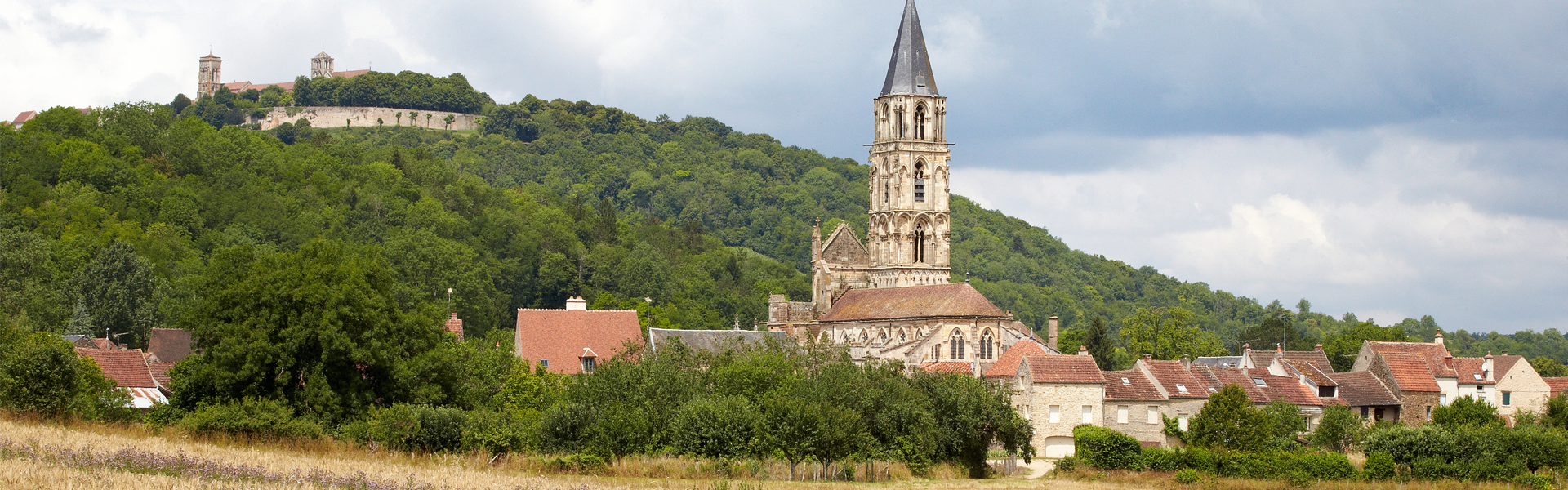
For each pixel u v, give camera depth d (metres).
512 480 74.62
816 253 183.00
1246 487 94.75
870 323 168.62
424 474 74.75
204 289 107.44
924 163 180.88
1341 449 118.88
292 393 102.56
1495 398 148.75
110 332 181.88
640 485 79.19
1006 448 105.50
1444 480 98.00
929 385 104.44
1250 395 131.12
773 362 118.56
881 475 94.62
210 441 83.62
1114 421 123.31
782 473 91.56
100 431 84.25
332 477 69.25
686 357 120.88
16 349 96.31
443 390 107.62
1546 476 98.00
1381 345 149.62
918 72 181.62
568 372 145.62
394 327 106.12
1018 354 126.12
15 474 62.38
